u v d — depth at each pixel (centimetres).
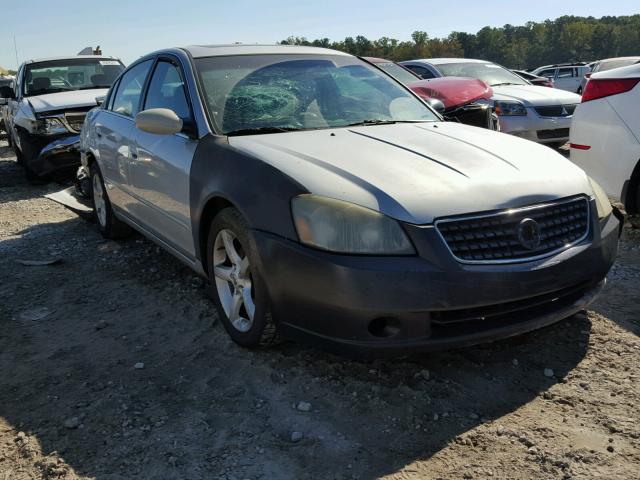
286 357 327
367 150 323
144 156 427
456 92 689
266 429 267
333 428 266
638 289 405
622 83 505
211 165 338
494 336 278
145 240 568
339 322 269
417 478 233
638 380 295
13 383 316
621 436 254
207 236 358
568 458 241
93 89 954
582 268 295
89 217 618
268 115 379
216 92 384
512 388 293
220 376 313
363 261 262
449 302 262
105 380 315
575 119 552
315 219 273
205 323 377
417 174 293
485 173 299
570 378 300
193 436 264
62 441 264
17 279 473
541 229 286
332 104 404
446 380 301
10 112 1073
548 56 15825
